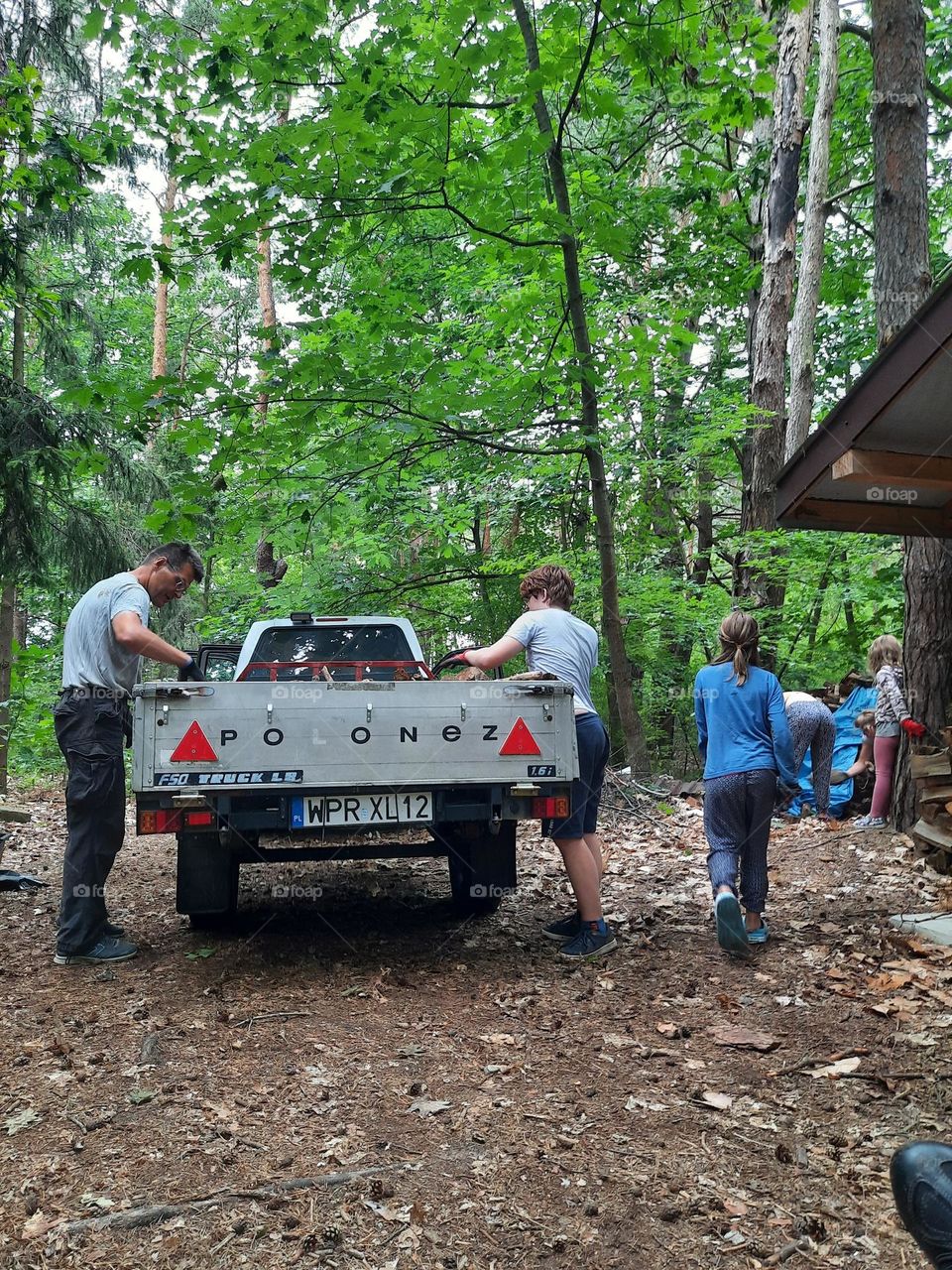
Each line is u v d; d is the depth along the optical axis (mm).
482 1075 3533
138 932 5453
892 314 7059
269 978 4617
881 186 7125
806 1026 3945
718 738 5039
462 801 4742
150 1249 2457
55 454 9812
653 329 8711
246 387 7617
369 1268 2402
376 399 7902
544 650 5090
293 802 4570
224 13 6891
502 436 9445
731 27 8203
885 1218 2586
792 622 14227
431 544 14180
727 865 4887
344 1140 3020
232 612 13312
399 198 7477
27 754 14258
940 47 13438
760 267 14531
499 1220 2600
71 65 11859
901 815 7223
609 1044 3811
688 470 15141
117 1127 3100
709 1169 2859
